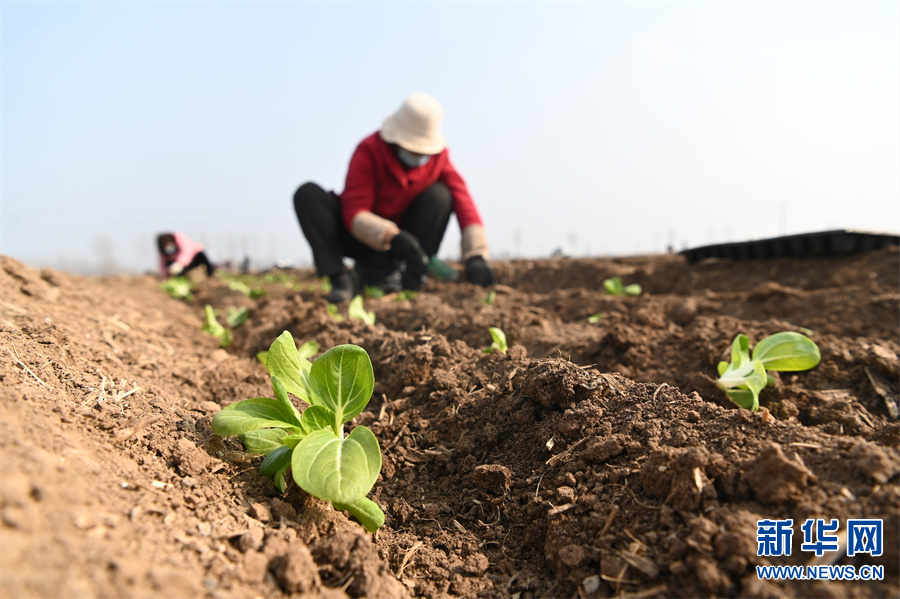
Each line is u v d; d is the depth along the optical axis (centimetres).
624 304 470
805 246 600
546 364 220
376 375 298
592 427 185
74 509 113
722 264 678
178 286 831
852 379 265
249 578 123
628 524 145
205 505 148
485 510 178
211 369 306
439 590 150
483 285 638
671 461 149
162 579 106
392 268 688
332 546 143
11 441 121
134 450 165
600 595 132
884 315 379
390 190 631
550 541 152
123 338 352
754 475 138
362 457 151
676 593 124
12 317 262
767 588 115
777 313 430
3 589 86
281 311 515
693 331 327
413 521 179
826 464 140
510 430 209
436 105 605
